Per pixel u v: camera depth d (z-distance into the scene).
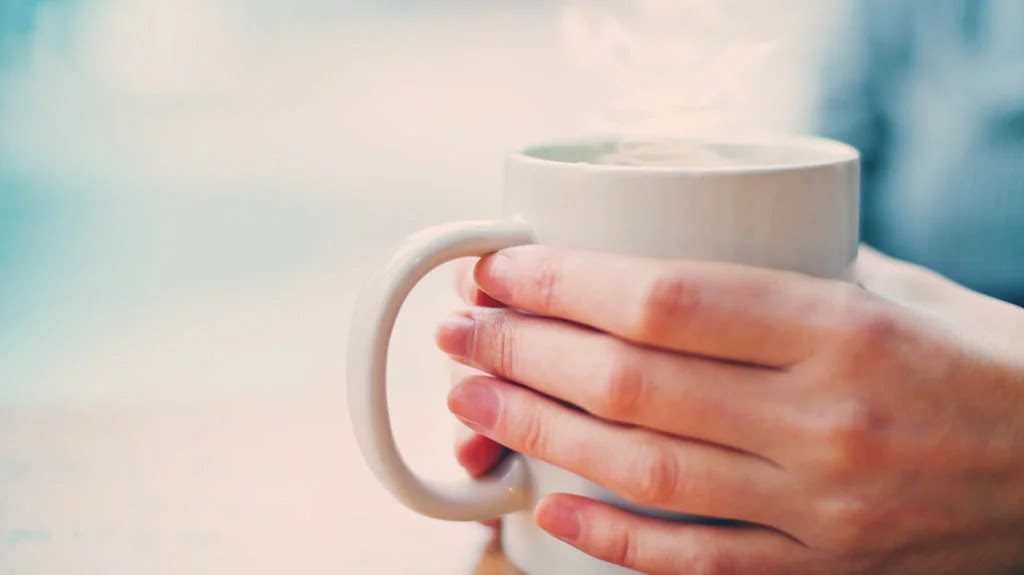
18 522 0.46
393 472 0.40
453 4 1.43
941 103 0.88
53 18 1.46
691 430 0.38
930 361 0.38
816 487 0.38
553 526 0.40
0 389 0.62
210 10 1.47
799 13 0.85
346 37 1.47
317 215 1.29
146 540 0.45
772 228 0.39
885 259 0.55
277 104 1.48
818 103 0.90
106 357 0.74
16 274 1.04
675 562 0.39
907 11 0.88
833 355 0.38
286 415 0.56
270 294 0.97
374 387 0.39
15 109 1.47
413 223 1.26
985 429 0.39
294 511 0.47
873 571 0.40
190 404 0.57
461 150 1.44
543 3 1.38
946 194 0.88
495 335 0.40
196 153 1.48
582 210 0.39
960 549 0.40
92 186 1.42
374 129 1.47
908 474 0.38
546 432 0.40
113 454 0.51
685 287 0.37
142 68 1.48
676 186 0.38
